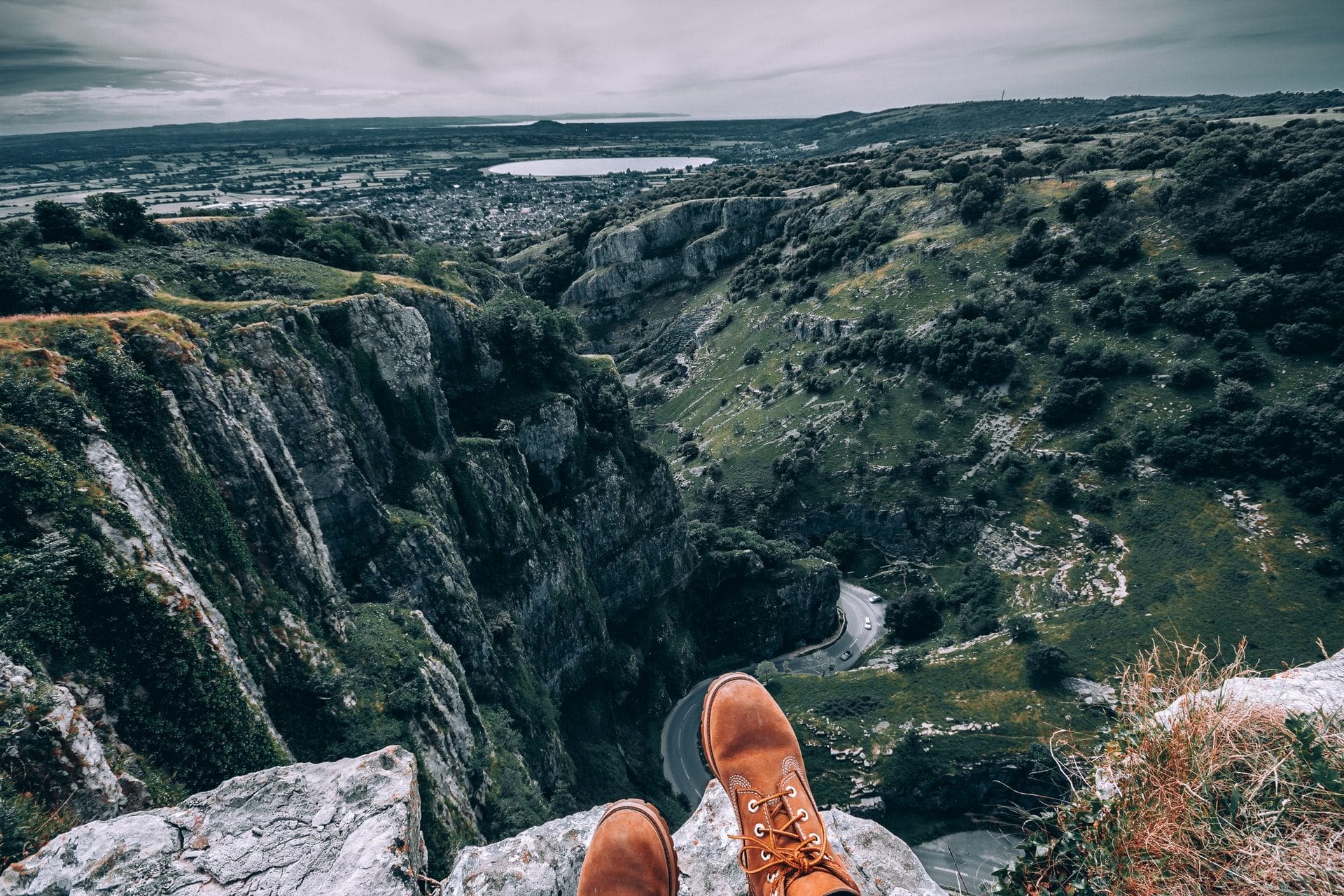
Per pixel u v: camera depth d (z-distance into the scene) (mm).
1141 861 4445
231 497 31562
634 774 77812
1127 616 83875
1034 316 121688
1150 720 4898
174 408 29797
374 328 51375
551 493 75938
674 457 151500
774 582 107562
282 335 42219
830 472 126688
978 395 120500
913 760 74500
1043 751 62750
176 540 26875
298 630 31297
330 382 47469
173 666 21969
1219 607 80812
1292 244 104250
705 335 190250
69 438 24281
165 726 21344
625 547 88188
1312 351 97438
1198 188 115625
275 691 29203
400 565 46375
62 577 20531
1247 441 94438
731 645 105500
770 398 150125
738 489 130750
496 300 78750
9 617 19266
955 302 131750
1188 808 4316
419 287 63531
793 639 108125
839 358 141625
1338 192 102125
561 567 72500
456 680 40875
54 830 9922
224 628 26016
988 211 141125
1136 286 114750
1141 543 93250
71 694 19406
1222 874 4113
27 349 25938
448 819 30359
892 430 125000
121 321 30078
